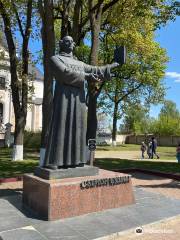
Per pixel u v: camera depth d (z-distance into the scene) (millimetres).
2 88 41188
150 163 19203
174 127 65000
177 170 15727
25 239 5805
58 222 6652
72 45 7730
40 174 7504
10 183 11562
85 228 6371
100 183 7422
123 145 48750
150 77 34875
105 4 17266
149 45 26250
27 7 19062
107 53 24156
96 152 31500
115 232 6234
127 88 38812
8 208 7461
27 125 45312
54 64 7395
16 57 19031
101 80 7887
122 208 7676
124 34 21547
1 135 39344
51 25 14945
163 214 7363
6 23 18531
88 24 20172
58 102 7547
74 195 7027
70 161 7609
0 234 6008
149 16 17062
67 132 7578
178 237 6258
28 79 20406
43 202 6906
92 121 15633
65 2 17031
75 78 7484
